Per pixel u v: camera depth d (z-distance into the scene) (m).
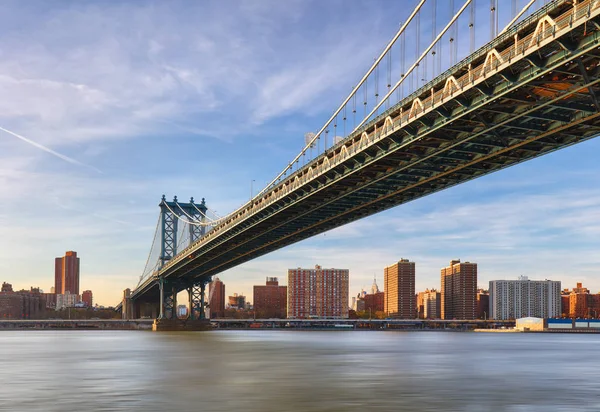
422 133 62.78
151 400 36.22
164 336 159.62
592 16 41.66
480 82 52.34
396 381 46.47
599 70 46.88
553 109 54.94
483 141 62.78
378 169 77.88
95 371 54.09
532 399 37.28
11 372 53.25
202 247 149.50
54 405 34.31
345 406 34.22
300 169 91.88
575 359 74.31
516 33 49.00
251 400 36.28
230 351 86.75
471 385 44.22
